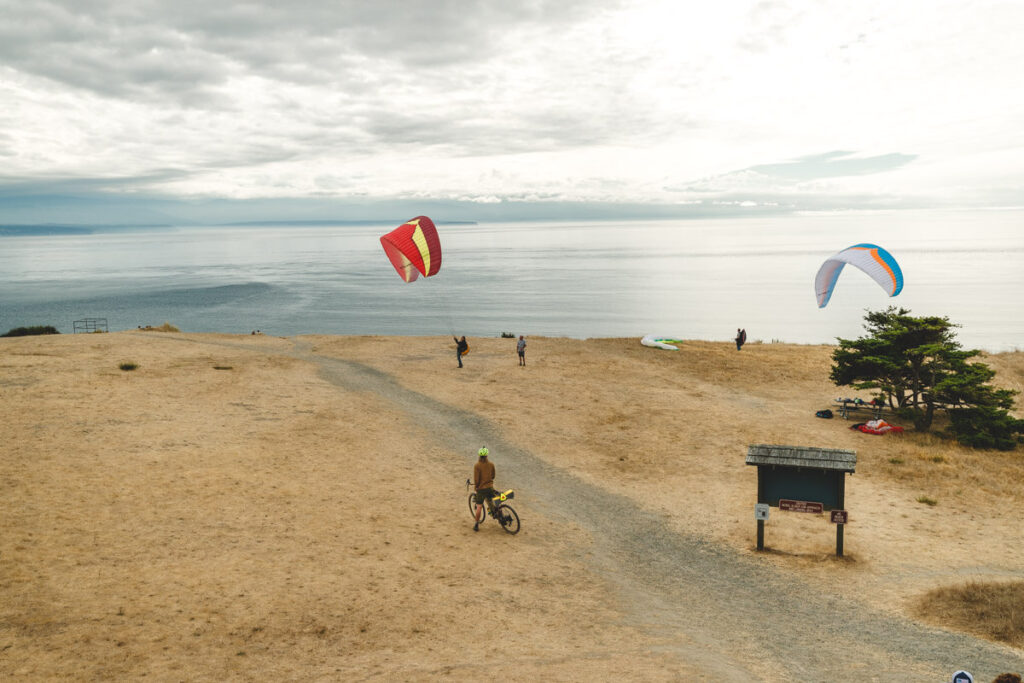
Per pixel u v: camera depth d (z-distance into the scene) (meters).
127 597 11.98
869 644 11.88
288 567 13.89
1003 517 18.77
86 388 28.66
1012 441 26.03
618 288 191.38
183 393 29.39
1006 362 42.66
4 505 15.59
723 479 22.00
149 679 9.46
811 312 141.88
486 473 17.22
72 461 19.28
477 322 125.19
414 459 23.02
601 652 11.20
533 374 37.25
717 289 188.38
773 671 10.67
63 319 124.50
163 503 16.78
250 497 17.83
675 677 10.18
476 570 14.71
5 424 22.55
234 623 11.45
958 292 171.25
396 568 14.40
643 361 41.25
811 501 16.28
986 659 11.23
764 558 16.12
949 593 13.89
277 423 25.78
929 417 28.06
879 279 24.16
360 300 157.62
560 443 25.67
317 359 40.91
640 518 18.72
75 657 9.86
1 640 10.09
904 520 18.52
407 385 34.22
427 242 34.38
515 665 10.45
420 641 11.30
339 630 11.52
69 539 14.15
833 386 35.94
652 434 26.91
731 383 36.31
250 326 115.62
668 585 14.66
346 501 18.34
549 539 17.02
